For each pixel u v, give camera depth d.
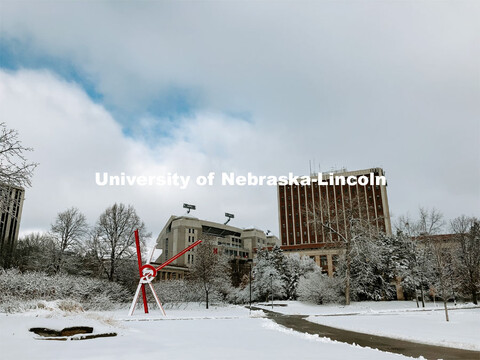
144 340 13.04
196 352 10.44
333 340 16.08
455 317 27.75
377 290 54.31
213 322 25.50
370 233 47.94
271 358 9.58
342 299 50.97
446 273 44.41
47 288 31.67
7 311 17.34
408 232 51.84
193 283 52.50
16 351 9.43
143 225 46.84
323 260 85.50
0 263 49.72
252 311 40.97
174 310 41.94
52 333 12.53
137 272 46.56
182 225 118.94
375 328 20.97
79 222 45.53
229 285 64.62
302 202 107.38
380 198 98.25
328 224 52.72
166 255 122.62
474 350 13.40
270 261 64.25
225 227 132.62
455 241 50.41
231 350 11.09
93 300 35.56
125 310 38.38
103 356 9.24
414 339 16.33
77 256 45.97
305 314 38.09
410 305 47.19
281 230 107.06
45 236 48.06
